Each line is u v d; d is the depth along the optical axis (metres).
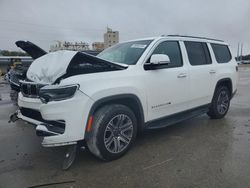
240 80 18.91
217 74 5.55
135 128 3.87
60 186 2.97
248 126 5.39
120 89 3.55
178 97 4.55
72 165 3.50
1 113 7.09
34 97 3.61
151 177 3.14
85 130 3.28
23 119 3.87
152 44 4.27
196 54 5.15
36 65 3.85
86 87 3.25
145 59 4.07
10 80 6.33
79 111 3.18
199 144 4.27
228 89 6.12
